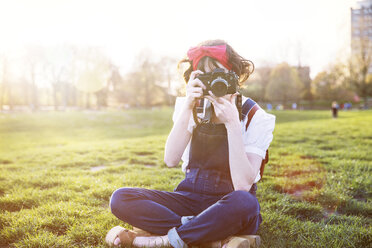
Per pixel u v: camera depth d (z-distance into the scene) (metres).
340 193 3.67
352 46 54.53
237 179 1.96
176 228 1.96
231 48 2.13
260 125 2.10
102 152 7.85
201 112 2.21
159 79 62.75
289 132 11.76
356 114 32.81
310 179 4.28
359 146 7.72
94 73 58.88
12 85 62.50
